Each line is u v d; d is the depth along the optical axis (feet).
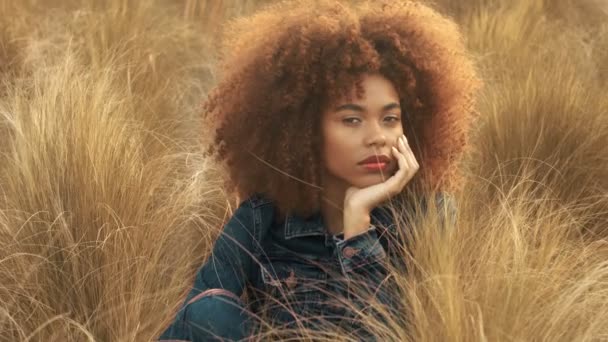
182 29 16.70
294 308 7.48
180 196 9.86
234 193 8.98
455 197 9.04
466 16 17.39
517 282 7.09
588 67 14.87
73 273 8.31
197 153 11.41
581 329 7.02
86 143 9.15
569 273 7.96
